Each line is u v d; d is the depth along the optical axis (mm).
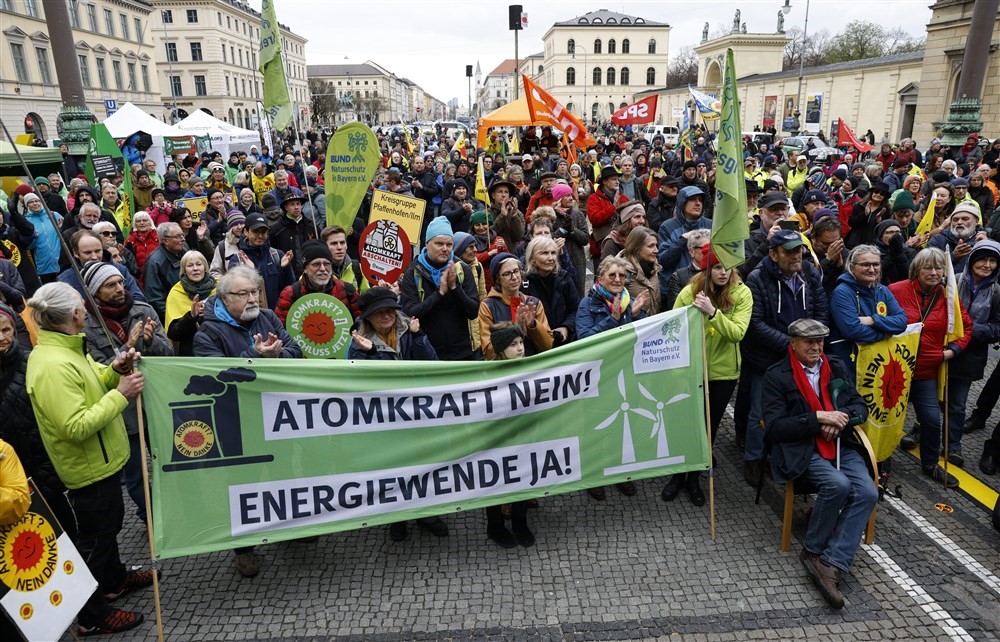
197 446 3678
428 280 4914
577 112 92500
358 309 5262
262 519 3787
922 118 26734
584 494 4871
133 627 3555
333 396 3855
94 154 12648
